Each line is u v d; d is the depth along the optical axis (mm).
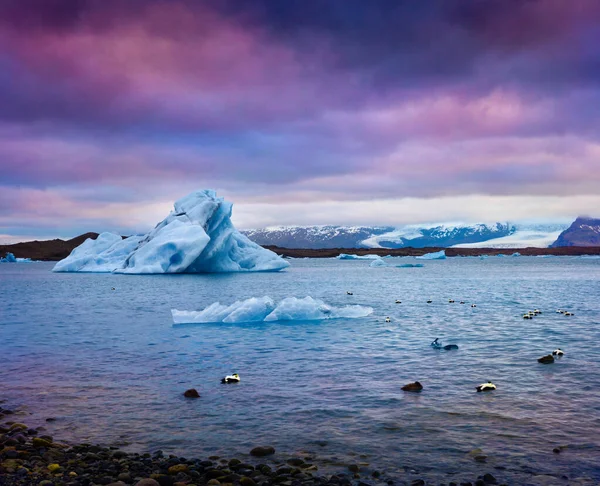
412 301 42469
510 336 23281
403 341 22078
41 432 11141
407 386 14297
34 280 75625
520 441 10477
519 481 8711
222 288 58531
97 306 39594
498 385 14672
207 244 77500
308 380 15469
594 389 14211
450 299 44000
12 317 32469
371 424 11547
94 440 10719
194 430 11273
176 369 17141
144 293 51938
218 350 20453
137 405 13078
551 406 12711
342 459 9688
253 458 9766
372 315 31719
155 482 8148
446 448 10164
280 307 29469
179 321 28734
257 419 11945
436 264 178500
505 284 66500
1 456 9430
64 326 28094
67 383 15320
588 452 9906
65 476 8570
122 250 89688
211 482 8305
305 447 10281
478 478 8812
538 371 16344
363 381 15289
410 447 10227
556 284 65375
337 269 130500
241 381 15422
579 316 30781
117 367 17516
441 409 12547
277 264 87000
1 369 17297
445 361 17969
